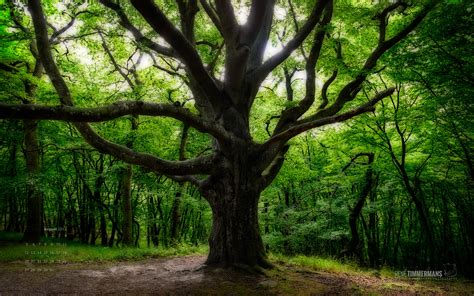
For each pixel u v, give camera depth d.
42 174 16.06
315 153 22.55
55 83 8.55
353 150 16.28
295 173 19.23
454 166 14.38
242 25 9.52
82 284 8.10
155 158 9.05
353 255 15.84
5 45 12.95
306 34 10.08
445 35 9.36
